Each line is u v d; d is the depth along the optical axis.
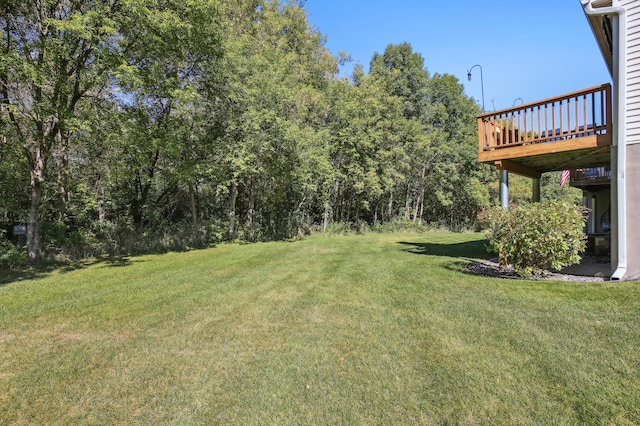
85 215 12.68
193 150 12.65
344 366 2.79
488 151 7.52
